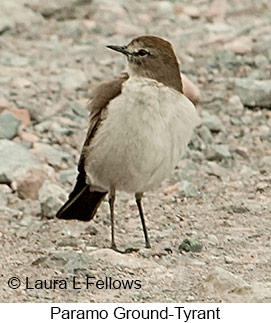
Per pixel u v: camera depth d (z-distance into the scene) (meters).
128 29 20.83
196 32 20.53
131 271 11.31
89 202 12.89
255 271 11.34
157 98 11.75
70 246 12.39
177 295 10.69
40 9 20.94
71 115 16.84
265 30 20.38
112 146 11.87
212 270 10.97
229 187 14.62
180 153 12.02
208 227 12.98
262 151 16.03
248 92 17.39
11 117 16.22
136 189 12.38
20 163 14.96
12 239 12.75
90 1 21.36
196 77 18.38
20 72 18.23
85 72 18.48
